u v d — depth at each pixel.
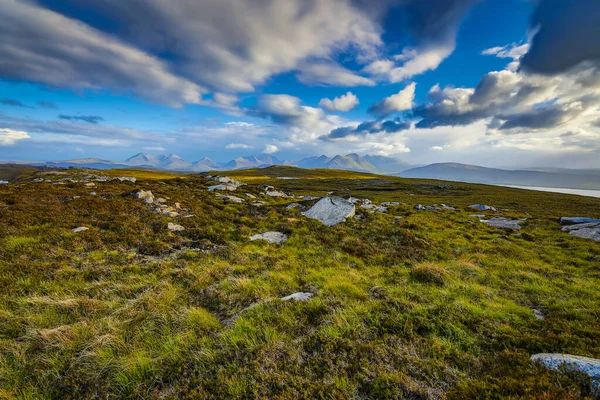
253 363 5.91
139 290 9.81
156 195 26.12
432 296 10.04
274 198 37.25
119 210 20.12
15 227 15.05
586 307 9.87
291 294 9.91
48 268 10.99
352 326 7.45
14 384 5.41
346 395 5.14
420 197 78.81
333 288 10.32
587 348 6.86
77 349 6.40
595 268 16.78
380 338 7.07
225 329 7.39
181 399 5.16
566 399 4.82
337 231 20.66
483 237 25.00
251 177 171.50
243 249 15.73
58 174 59.59
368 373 5.68
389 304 8.91
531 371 5.74
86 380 5.52
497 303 10.02
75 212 18.62
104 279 10.73
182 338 6.87
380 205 43.19
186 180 45.03
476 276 13.66
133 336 7.01
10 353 6.21
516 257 18.66
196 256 14.11
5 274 10.04
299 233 20.09
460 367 6.18
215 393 5.24
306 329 7.48
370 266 14.73
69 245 13.81
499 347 7.07
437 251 18.16
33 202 20.06
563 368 5.70
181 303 8.91
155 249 14.62
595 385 5.11
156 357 6.23
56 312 8.02
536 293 11.80
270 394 5.19
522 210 53.19
